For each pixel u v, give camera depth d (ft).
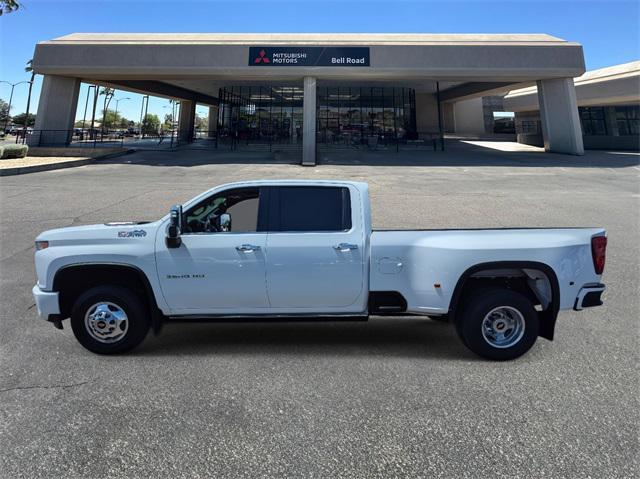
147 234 13.65
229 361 13.58
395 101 123.65
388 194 47.73
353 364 13.39
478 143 131.13
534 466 8.84
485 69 87.56
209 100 156.04
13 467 8.83
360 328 16.60
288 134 123.75
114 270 13.94
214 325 16.84
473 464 8.92
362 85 118.93
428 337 15.65
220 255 13.37
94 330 13.82
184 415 10.64
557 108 94.63
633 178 61.21
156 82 117.39
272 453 9.27
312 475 8.62
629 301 18.83
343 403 11.16
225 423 10.32
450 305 13.38
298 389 11.86
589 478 8.50
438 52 86.94
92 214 36.19
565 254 13.33
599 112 124.16
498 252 13.20
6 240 28.76
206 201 14.03
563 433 9.89
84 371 12.88
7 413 10.70
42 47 87.04
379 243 13.52
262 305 13.64
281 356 13.98
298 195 14.05
